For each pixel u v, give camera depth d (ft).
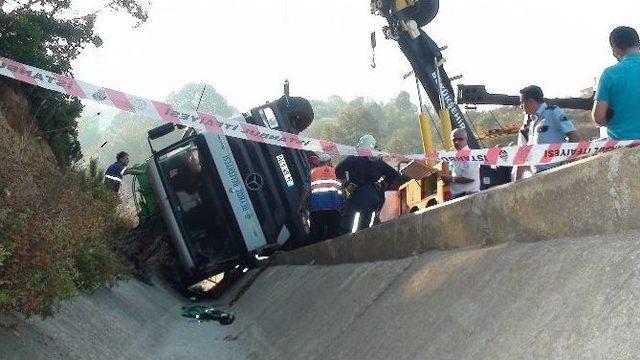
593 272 7.66
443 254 13.97
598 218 8.99
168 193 38.63
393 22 37.19
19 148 16.39
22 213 12.75
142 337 19.29
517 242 11.12
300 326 17.84
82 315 16.57
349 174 29.43
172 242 40.14
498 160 15.29
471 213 12.87
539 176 10.45
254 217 38.19
